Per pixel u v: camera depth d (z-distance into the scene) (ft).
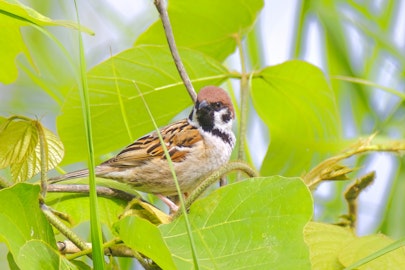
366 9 33.73
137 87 22.91
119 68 24.18
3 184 20.25
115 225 16.75
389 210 30.89
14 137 20.12
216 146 30.76
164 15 23.90
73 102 24.25
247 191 17.70
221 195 17.85
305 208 17.28
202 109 29.89
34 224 16.71
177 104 26.22
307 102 28.09
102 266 15.88
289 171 30.14
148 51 23.98
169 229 17.57
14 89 31.32
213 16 28.53
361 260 17.42
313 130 29.25
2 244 29.55
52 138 20.42
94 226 15.93
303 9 33.32
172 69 24.91
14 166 20.13
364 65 33.71
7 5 18.40
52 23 18.83
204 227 17.49
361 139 23.34
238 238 17.17
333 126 28.73
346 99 33.65
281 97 28.12
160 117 26.37
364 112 33.47
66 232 18.48
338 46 33.55
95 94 24.64
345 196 22.57
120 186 24.81
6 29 21.53
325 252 19.65
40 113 31.58
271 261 16.44
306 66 26.23
